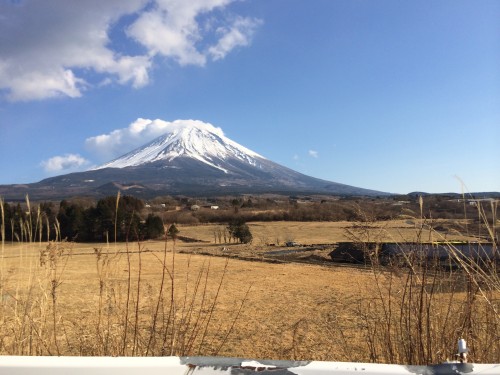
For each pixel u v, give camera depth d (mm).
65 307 5820
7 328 3248
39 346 3111
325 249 28125
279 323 5773
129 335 3244
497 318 2357
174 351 2961
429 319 2492
